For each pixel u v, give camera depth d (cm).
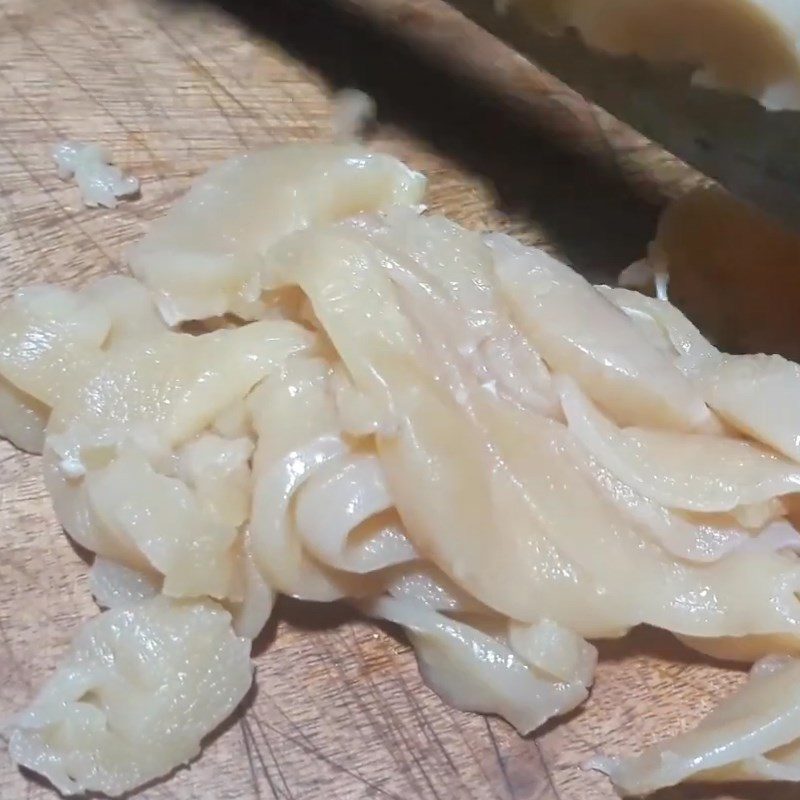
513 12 29
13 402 28
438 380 27
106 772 26
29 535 27
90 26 31
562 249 30
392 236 28
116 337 28
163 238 29
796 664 27
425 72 31
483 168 31
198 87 31
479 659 27
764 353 29
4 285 29
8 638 27
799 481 27
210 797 26
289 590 27
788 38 27
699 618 27
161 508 26
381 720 27
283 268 27
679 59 28
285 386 27
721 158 28
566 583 27
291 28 31
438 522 26
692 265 30
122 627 26
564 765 27
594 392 27
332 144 30
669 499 27
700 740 27
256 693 27
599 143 31
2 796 26
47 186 30
